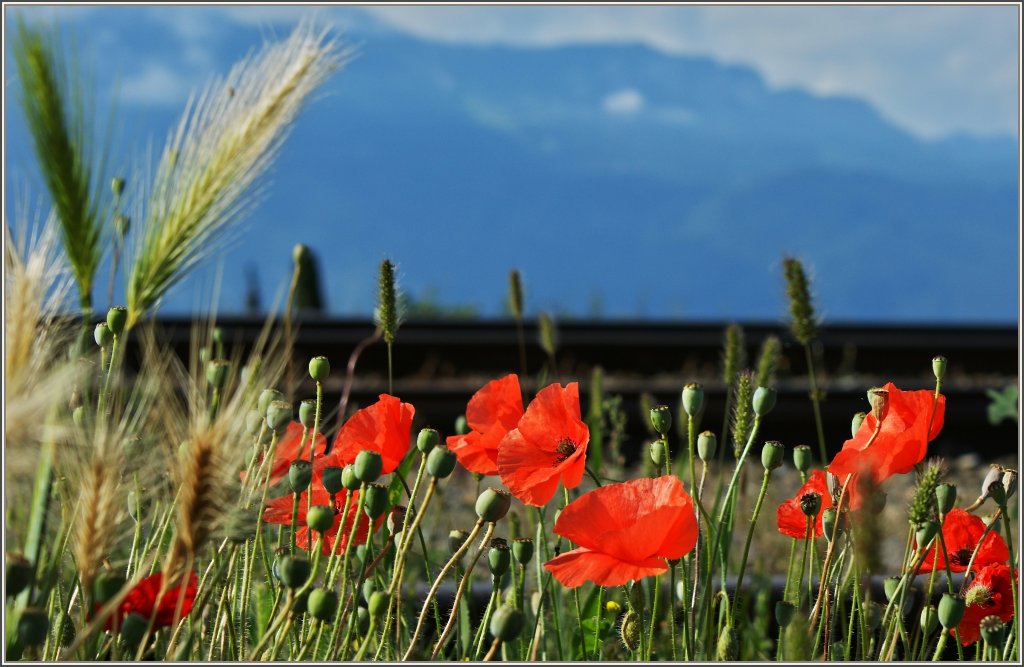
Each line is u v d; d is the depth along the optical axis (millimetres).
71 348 2033
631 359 11656
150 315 2381
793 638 1913
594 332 12211
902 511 5852
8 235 1995
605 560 2207
